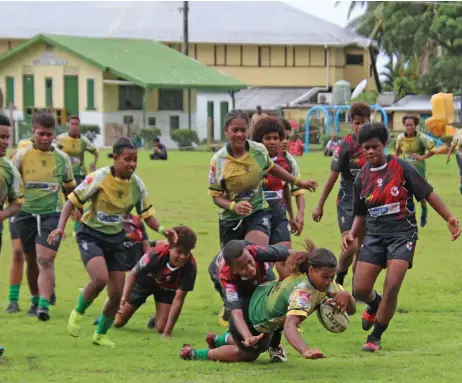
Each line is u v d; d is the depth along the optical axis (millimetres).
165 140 130500
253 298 18625
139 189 22047
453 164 88875
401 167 20844
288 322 17453
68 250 36938
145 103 122188
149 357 20016
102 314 21469
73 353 20469
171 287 22672
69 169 25844
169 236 21922
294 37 160625
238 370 18656
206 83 125875
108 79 126625
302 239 39469
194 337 22578
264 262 18875
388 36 148000
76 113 127438
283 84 162625
